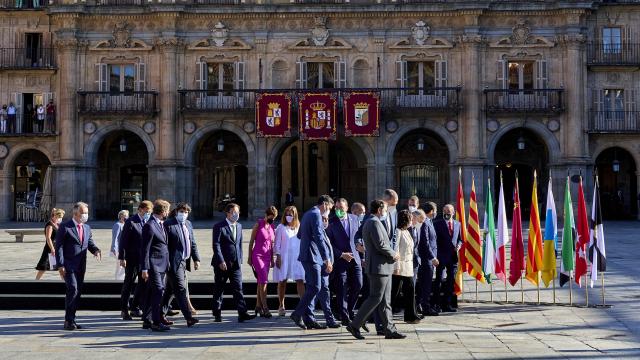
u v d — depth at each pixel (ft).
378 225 41.32
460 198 56.90
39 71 141.28
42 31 143.23
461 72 137.18
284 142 138.31
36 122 141.49
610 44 138.72
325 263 44.96
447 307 51.01
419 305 49.78
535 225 54.49
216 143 152.76
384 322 41.93
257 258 50.67
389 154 137.28
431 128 137.28
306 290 45.62
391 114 136.26
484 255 55.93
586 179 136.15
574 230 55.98
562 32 136.36
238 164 153.28
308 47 138.00
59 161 139.23
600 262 51.98
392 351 38.70
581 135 135.95
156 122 138.82
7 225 134.62
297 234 51.55
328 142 157.07
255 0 138.92
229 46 138.31
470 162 134.92
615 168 142.10
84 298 55.36
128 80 140.36
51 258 58.34
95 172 140.97
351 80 137.90
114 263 75.66
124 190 152.87
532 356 37.06
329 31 137.90
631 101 138.31
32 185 150.71
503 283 63.93
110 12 137.49
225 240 48.62
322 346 40.27
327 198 48.42
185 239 47.52
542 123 136.98
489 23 137.49
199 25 138.82
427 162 151.43
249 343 41.32
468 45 136.26
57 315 52.47
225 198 167.02
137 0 141.28
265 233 50.98
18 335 44.24
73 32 138.62
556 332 43.14
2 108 142.20
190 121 138.41
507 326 45.42
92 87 139.54
